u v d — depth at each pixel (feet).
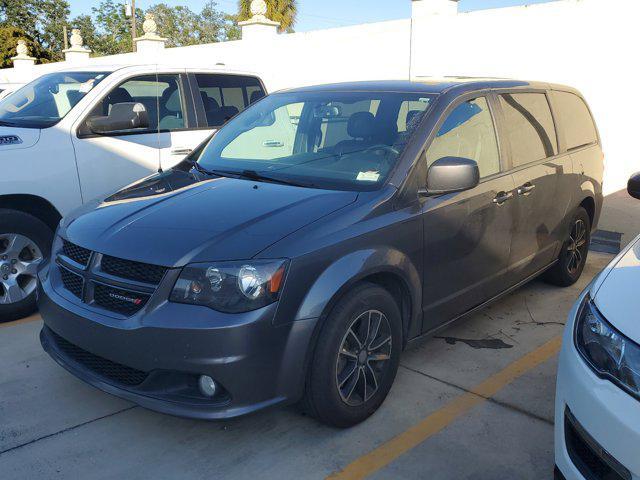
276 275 9.02
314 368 9.71
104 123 16.48
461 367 13.11
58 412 11.21
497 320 15.70
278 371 9.20
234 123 14.88
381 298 10.50
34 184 15.23
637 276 8.05
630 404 6.70
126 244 9.75
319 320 9.48
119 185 17.10
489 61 29.71
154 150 17.99
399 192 11.02
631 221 24.89
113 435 10.53
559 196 15.87
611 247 22.25
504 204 13.41
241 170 12.71
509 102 14.49
